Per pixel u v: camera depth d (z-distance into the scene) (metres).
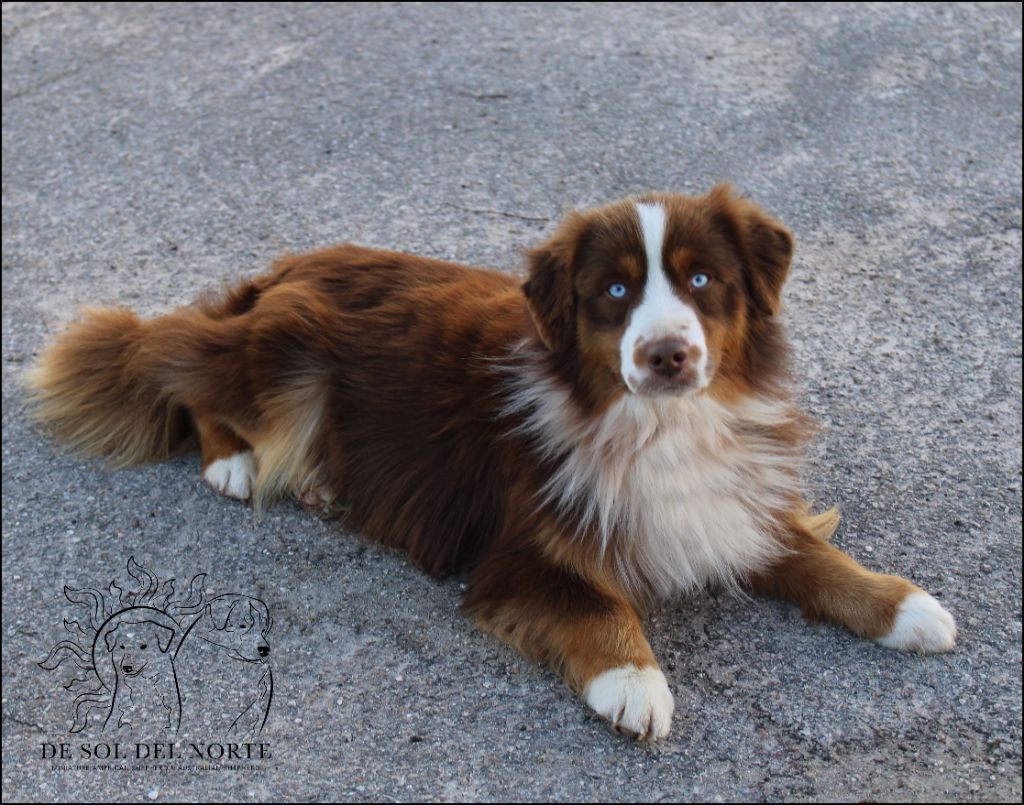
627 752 1.20
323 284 1.46
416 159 1.99
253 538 1.41
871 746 1.20
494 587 1.30
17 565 1.38
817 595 1.30
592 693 1.21
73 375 1.53
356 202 1.90
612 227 1.22
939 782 1.18
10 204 1.95
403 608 1.33
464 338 1.35
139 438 1.51
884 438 1.51
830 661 1.27
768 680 1.25
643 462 1.28
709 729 1.21
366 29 2.41
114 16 2.51
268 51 2.34
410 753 1.20
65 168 2.02
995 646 1.28
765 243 1.25
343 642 1.30
